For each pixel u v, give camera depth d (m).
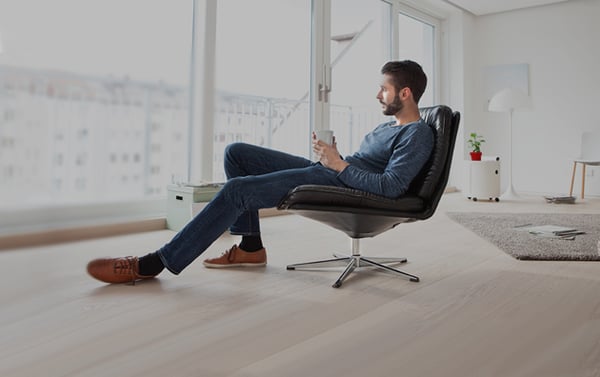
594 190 5.36
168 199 2.87
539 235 2.72
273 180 1.64
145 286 1.60
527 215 3.64
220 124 4.41
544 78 5.62
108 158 3.37
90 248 2.23
